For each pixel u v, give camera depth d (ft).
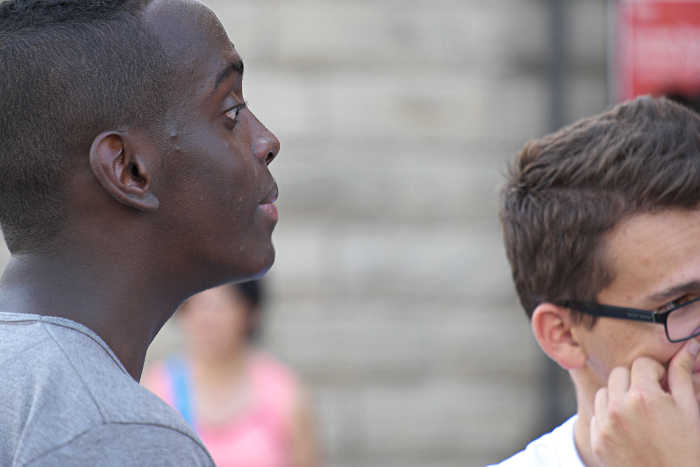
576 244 18.24
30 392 11.58
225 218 14.01
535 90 47.19
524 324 47.14
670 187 17.08
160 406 11.94
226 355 35.45
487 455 46.65
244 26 45.75
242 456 34.50
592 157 18.22
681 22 33.58
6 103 13.16
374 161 46.62
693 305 17.66
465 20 46.80
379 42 46.50
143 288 13.51
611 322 18.17
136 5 13.69
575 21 46.73
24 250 13.35
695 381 18.08
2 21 13.74
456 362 46.88
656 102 19.03
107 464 10.95
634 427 17.61
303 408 36.32
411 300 46.73
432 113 46.80
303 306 46.39
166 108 13.43
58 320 12.50
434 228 46.93
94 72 13.09
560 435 20.11
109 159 12.93
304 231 46.29
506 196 20.56
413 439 46.55
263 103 45.98
